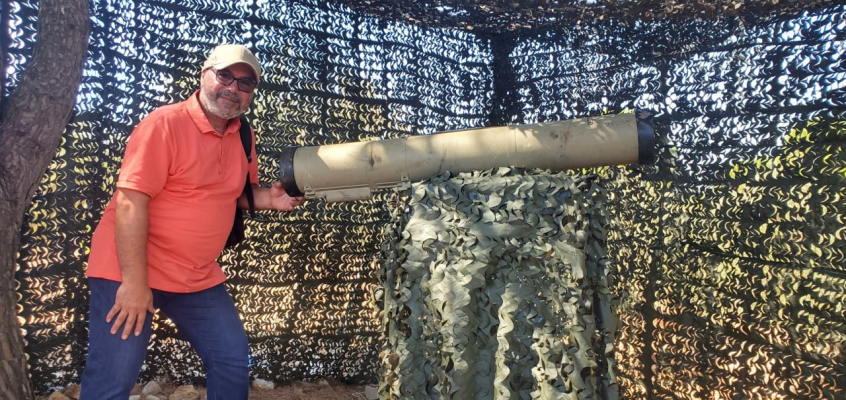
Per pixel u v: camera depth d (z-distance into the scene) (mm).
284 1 3084
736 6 2320
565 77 3189
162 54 2848
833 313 2105
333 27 3232
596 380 1878
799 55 2229
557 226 1851
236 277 3086
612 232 2910
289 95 3123
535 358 1822
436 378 1861
